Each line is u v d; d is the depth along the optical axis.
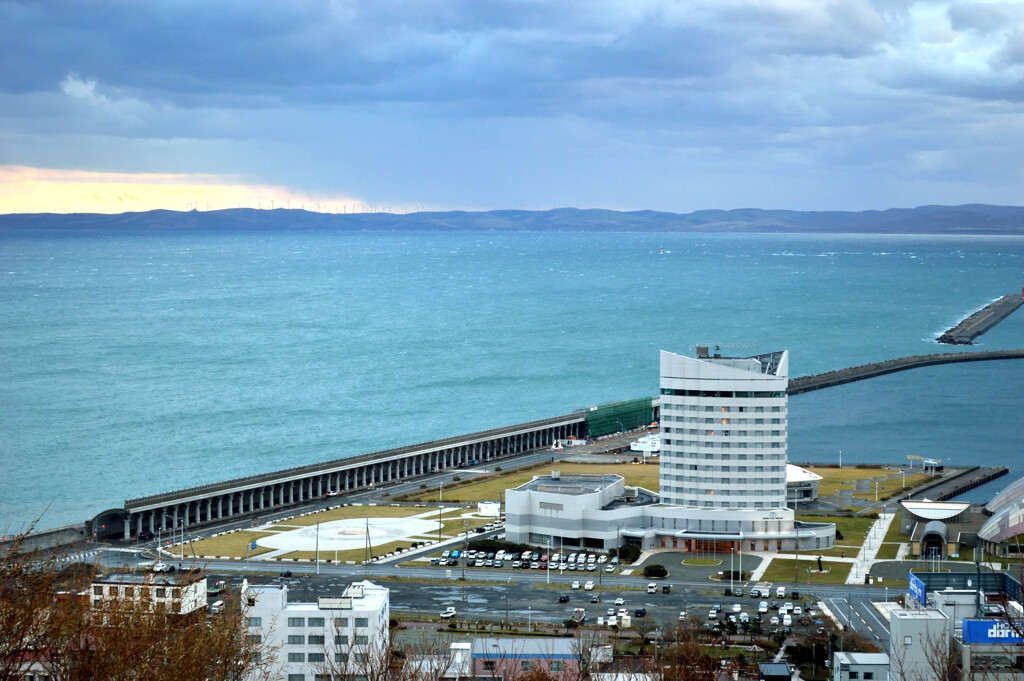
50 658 105.06
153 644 112.50
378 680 180.38
